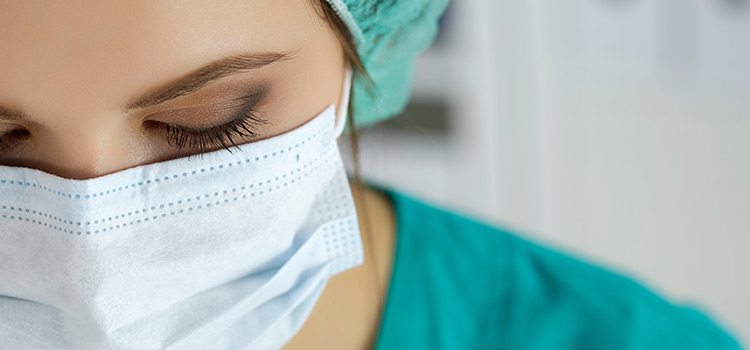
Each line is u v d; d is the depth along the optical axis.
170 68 0.76
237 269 0.93
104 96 0.77
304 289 0.98
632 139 2.66
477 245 1.26
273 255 0.95
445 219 1.29
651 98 2.59
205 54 0.77
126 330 0.90
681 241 2.73
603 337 1.19
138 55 0.75
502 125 2.69
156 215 0.87
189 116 0.82
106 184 0.84
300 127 0.90
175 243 0.89
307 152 0.91
